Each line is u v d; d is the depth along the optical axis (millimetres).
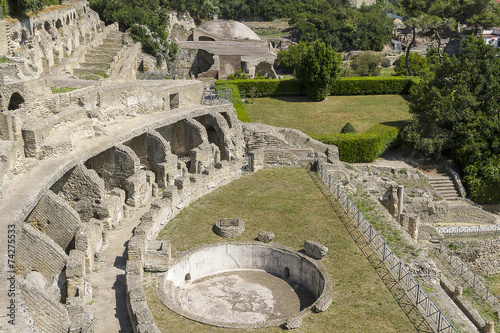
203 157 37094
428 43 107812
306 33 113812
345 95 64500
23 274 22344
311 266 25812
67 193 29484
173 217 30422
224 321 23375
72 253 22656
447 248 39531
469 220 45406
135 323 19531
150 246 25219
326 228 29328
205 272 27469
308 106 59500
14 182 25797
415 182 46562
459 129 48531
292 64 89375
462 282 34625
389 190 44250
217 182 34562
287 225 29750
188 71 76062
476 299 33031
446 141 48562
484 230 42375
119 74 50312
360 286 23906
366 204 35969
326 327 21062
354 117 55938
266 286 26500
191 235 28453
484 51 49375
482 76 48531
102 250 26266
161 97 40594
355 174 44062
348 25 113500
